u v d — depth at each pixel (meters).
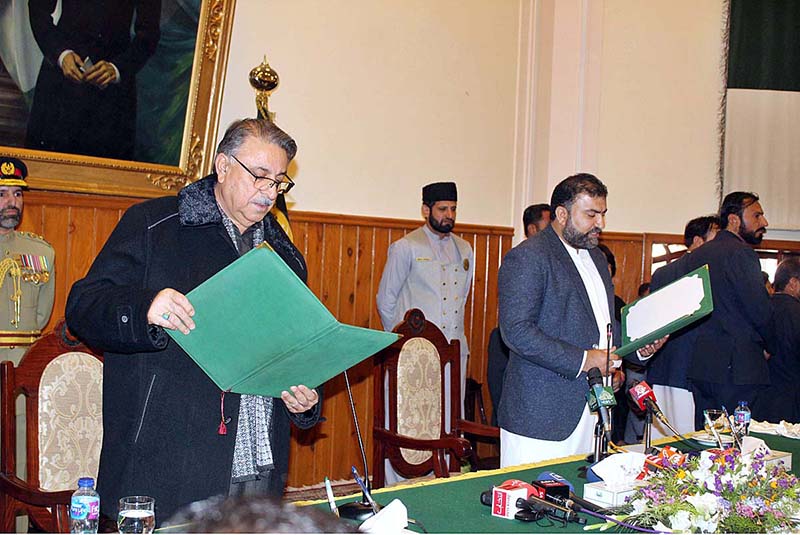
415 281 5.01
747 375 4.28
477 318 5.89
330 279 5.16
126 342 1.88
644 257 6.25
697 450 2.92
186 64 4.40
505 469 2.59
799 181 6.61
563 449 2.98
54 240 4.09
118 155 4.23
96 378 2.79
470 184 5.84
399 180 5.48
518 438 3.02
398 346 3.62
